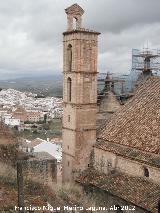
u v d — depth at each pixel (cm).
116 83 6444
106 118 5931
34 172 4309
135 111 5291
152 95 5319
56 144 12300
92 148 5469
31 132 19212
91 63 5400
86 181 5072
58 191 3900
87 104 5419
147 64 6838
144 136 4681
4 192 3158
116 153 4853
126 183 4559
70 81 5528
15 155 4822
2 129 5175
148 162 4294
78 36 5250
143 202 4075
